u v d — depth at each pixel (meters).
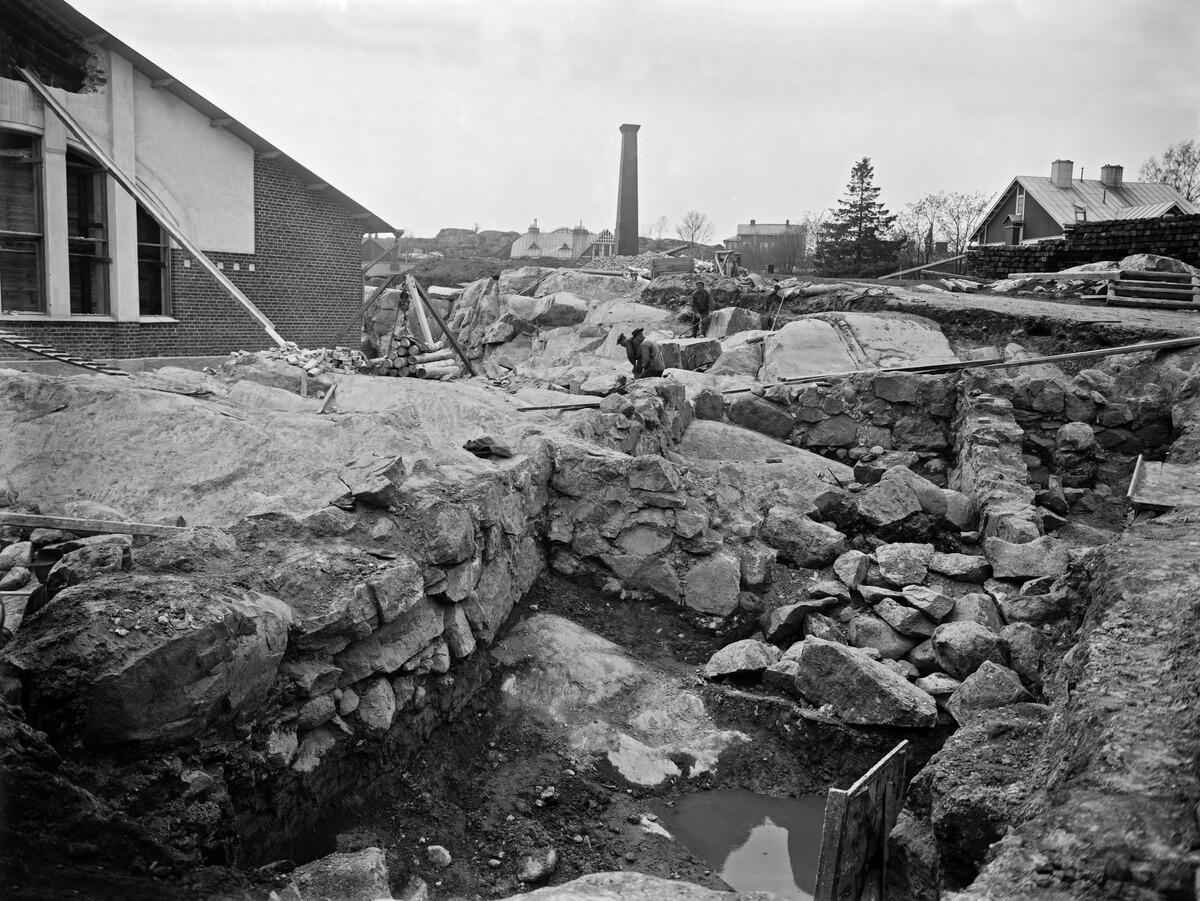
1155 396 15.02
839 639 9.37
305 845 5.82
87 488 9.02
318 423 9.85
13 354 15.22
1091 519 13.62
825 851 4.86
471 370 18.62
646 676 8.57
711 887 6.30
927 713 7.88
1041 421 15.17
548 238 86.69
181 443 9.33
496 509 8.19
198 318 22.03
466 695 7.62
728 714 8.25
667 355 19.22
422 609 6.96
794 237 82.38
